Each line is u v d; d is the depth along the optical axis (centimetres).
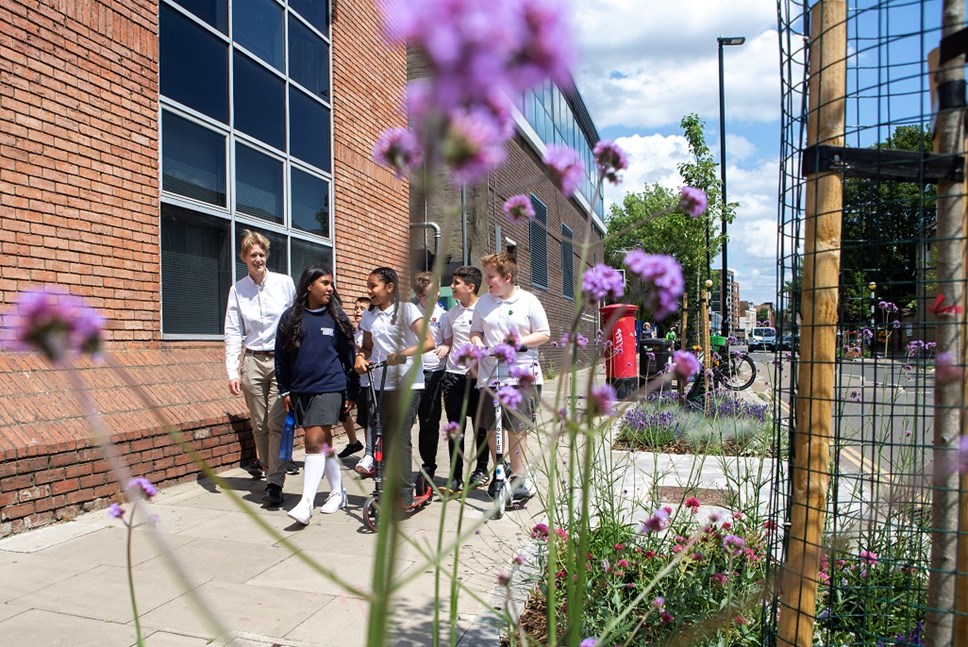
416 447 724
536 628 283
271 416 502
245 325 546
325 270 464
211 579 355
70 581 347
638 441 648
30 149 498
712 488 506
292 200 836
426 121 43
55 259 516
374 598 75
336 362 467
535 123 1647
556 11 40
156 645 279
